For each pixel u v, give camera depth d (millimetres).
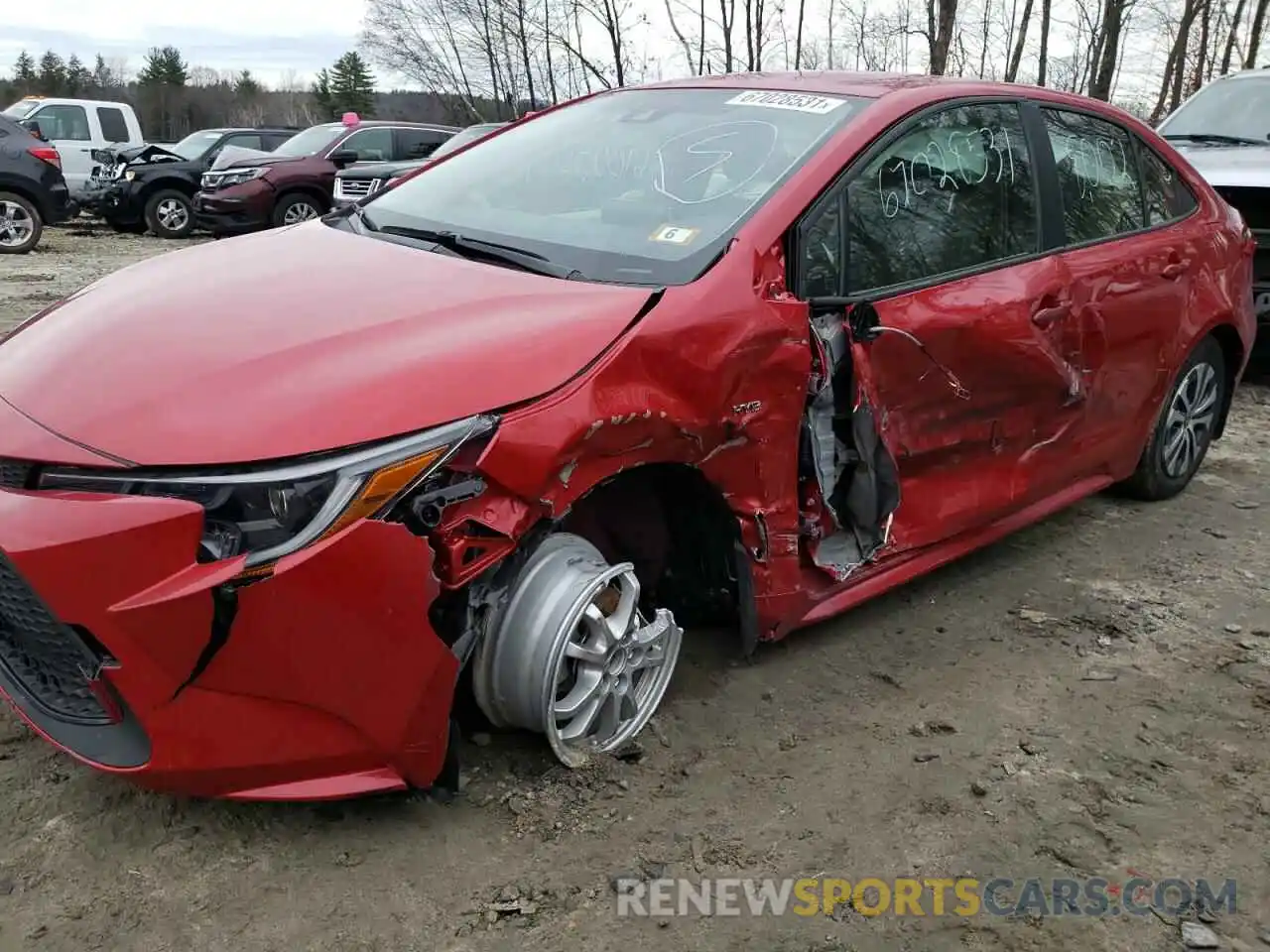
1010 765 2947
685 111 3648
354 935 2230
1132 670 3508
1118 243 4184
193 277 2932
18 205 13328
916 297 3283
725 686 3236
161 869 2367
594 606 2633
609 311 2641
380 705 2297
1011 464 3828
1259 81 8086
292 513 2139
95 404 2305
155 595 2086
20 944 2152
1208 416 5129
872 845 2602
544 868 2447
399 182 3898
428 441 2240
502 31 19453
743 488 2900
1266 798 2865
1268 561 4473
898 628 3707
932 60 13430
